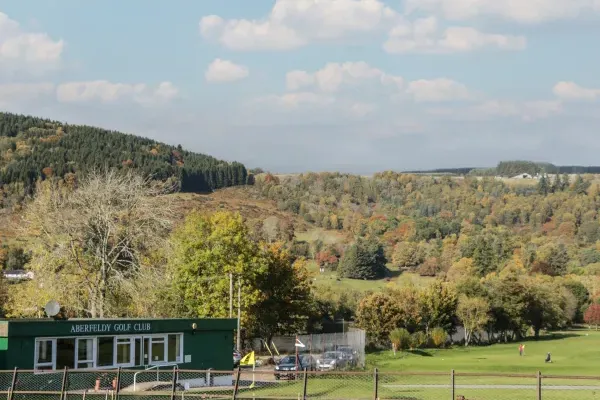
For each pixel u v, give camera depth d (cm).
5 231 16325
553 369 9744
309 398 3678
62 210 7562
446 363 10744
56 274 7431
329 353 8412
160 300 8806
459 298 16912
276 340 11994
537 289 18700
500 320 17638
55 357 4672
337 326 15825
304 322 11994
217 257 9694
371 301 14675
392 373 3234
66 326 4725
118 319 5031
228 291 9538
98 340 4916
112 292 7606
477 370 9494
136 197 7738
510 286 17988
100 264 7538
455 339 17438
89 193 7638
